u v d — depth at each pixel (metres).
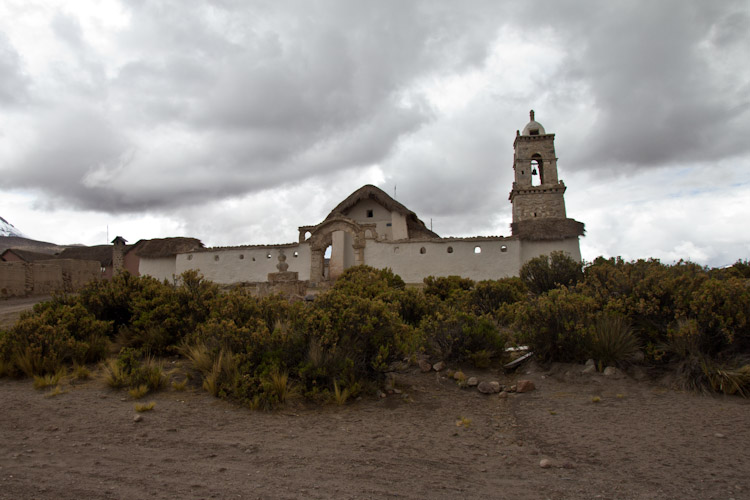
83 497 3.53
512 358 8.79
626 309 8.45
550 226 29.11
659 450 4.73
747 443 4.81
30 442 4.71
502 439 5.23
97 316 10.09
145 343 8.84
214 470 4.16
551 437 5.24
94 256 45.59
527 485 4.00
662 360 7.67
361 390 6.89
